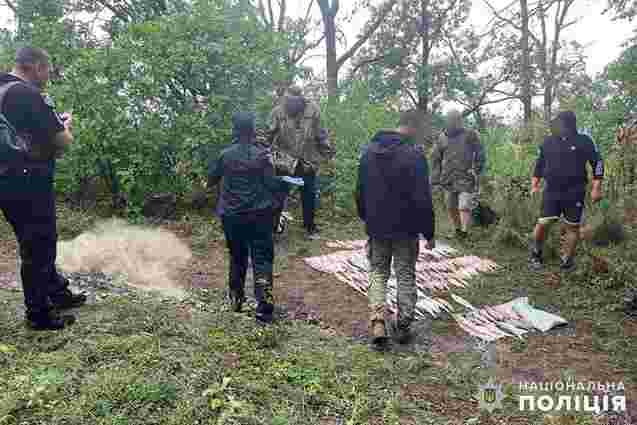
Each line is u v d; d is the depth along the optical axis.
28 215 3.82
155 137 7.84
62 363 3.48
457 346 4.51
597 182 6.12
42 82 3.87
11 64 8.85
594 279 5.97
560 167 6.07
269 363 3.78
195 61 7.88
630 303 5.29
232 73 8.31
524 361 4.29
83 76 7.84
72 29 9.49
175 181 8.17
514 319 5.06
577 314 5.23
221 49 8.10
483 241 7.56
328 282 5.91
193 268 6.12
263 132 7.23
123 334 4.04
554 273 6.31
